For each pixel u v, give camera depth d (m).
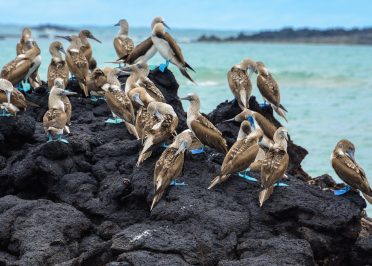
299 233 15.12
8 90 18.77
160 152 16.67
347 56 109.75
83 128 19.52
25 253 13.95
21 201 15.74
